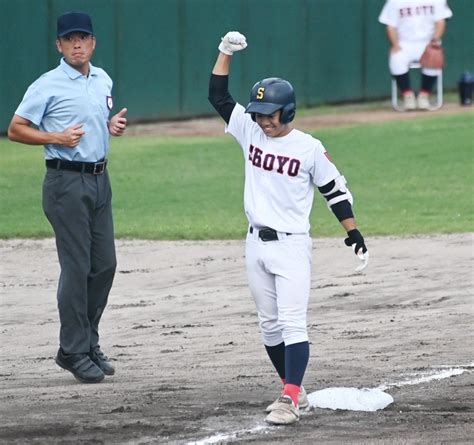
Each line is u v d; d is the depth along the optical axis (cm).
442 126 8031
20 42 7819
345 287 4009
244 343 3212
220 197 5966
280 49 9069
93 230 2786
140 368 2922
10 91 7825
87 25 2714
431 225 5116
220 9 8812
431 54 8869
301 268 2334
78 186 2720
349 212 2375
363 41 9619
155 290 4078
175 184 6306
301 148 2331
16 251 4819
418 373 2770
